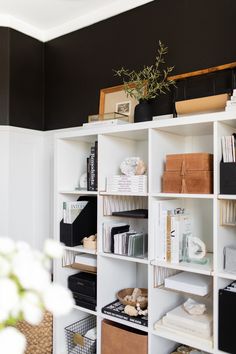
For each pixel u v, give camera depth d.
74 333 2.33
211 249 2.07
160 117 2.12
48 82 3.06
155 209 1.90
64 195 2.44
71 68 2.88
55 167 2.42
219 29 2.08
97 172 2.19
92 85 2.72
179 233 1.84
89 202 2.45
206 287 1.75
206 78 2.03
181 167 1.83
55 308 0.65
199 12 2.17
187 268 1.73
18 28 2.89
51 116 3.02
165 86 2.24
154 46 2.37
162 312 1.96
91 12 2.70
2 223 2.77
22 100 2.92
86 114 2.75
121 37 2.55
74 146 2.53
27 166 2.94
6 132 2.80
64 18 2.81
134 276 2.42
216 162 1.67
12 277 0.66
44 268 0.70
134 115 2.20
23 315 0.65
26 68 2.96
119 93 2.52
